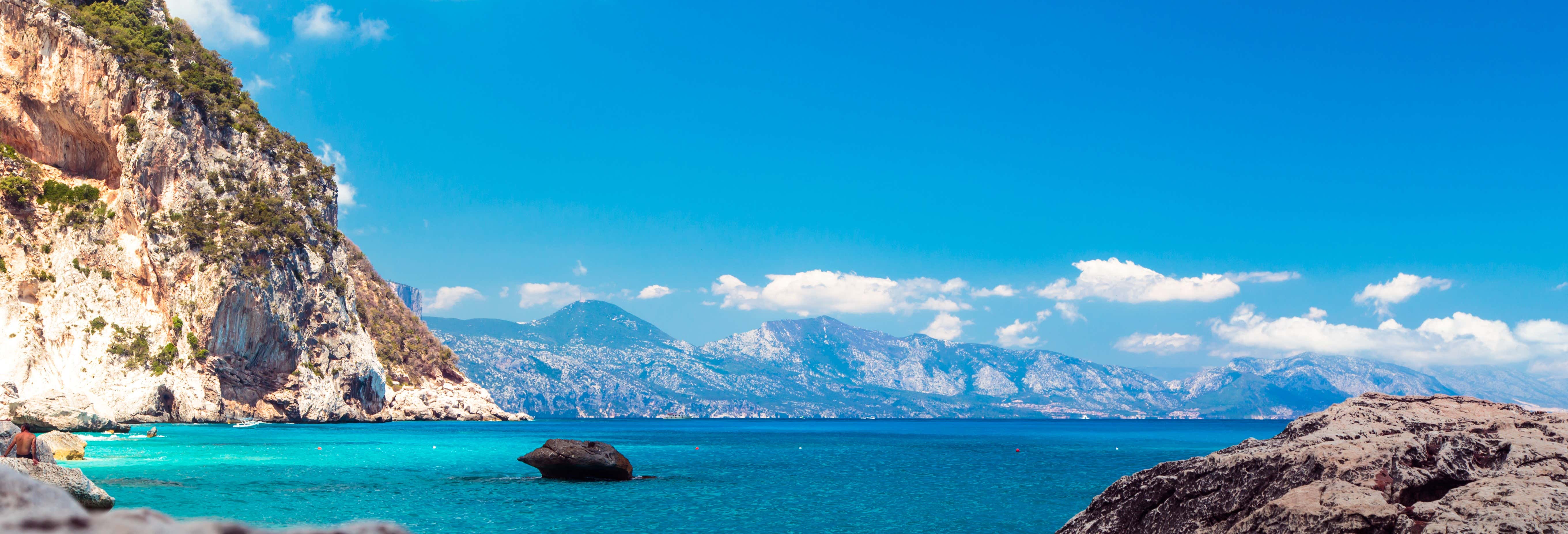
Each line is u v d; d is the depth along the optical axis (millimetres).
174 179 126312
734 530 35938
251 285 126188
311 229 146125
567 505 41219
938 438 180625
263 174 140375
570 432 152125
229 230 128375
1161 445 139375
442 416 178750
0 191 113875
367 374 151000
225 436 91938
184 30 144000
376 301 188000
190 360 120188
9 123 123125
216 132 134500
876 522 39062
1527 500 9992
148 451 66312
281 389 133375
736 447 116875
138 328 116812
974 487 55750
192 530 4879
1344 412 14961
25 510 4984
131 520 4758
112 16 134250
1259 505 12227
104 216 119750
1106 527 14203
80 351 109625
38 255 113062
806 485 55750
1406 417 14336
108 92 124438
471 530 33906
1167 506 13461
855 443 138375
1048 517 40938
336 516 36438
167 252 121812
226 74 145375
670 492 48031
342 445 85500
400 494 44125
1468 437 11812
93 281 115438
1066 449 122312
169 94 127000
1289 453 12453
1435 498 11312
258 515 36438
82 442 56844
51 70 124250
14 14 124000
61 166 126625
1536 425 12758
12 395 100875
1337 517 10891
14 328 105312
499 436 118375
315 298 142125
